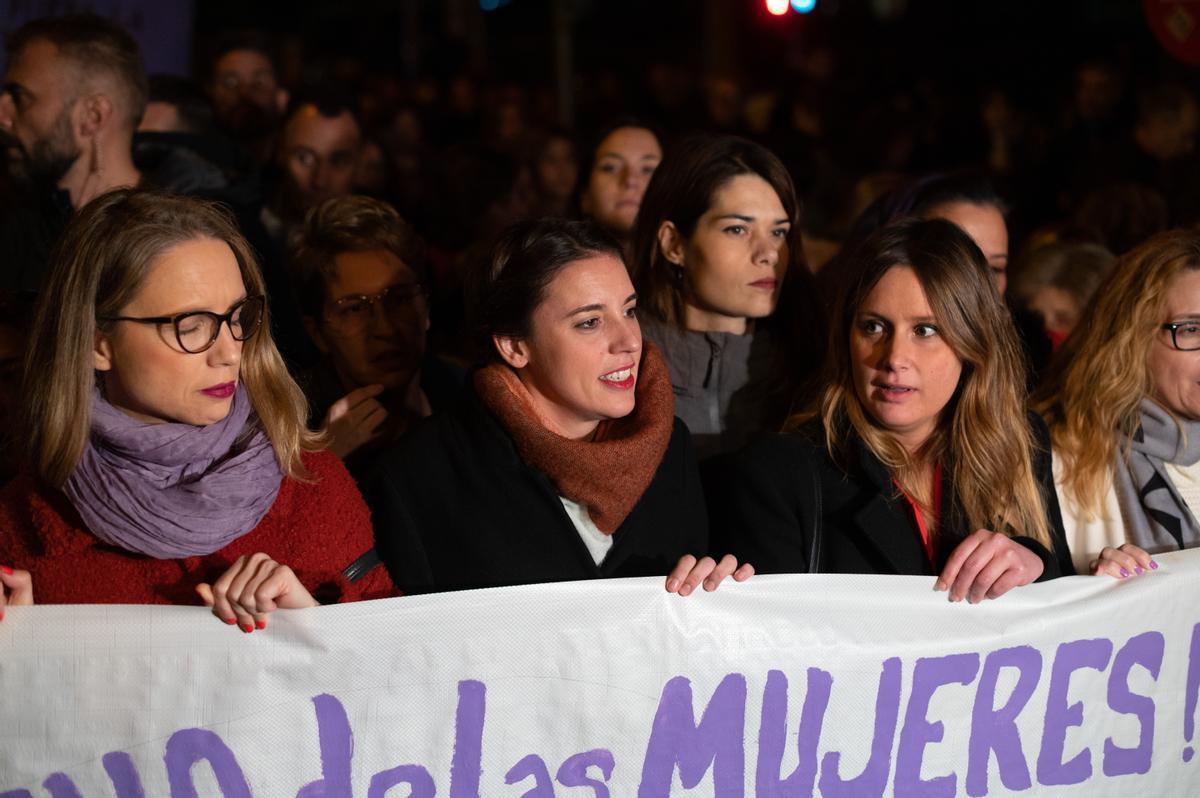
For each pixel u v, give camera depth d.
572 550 4.08
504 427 4.10
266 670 3.47
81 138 5.67
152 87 7.40
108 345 3.46
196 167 6.34
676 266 5.31
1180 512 4.70
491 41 25.75
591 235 4.11
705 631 3.78
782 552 4.27
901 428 4.39
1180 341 4.62
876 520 4.30
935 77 17.97
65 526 3.53
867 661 3.91
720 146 5.18
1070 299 6.66
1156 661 4.17
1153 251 4.70
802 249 5.33
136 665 3.41
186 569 3.59
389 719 3.57
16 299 4.23
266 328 3.76
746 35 22.31
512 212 8.98
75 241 3.45
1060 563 4.45
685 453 4.44
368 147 9.84
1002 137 15.09
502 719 3.65
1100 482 4.75
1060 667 4.07
